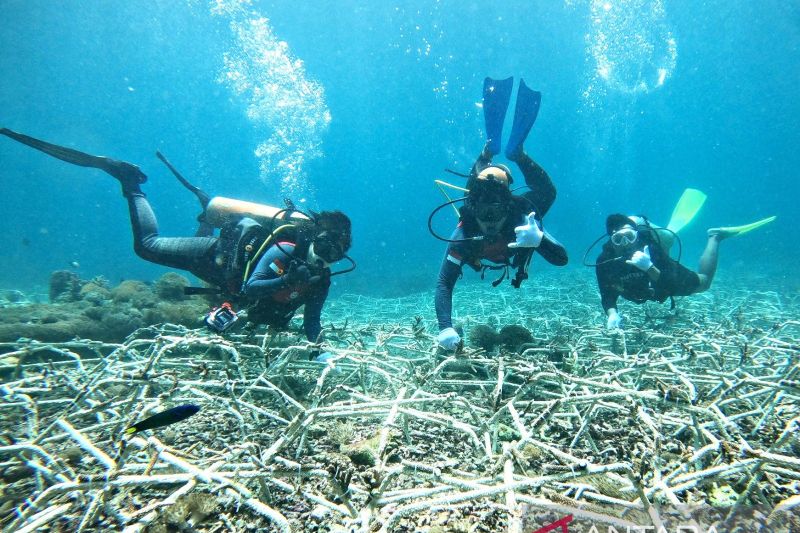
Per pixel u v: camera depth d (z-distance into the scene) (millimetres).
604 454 1806
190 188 4781
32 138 3975
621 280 4688
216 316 2809
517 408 2223
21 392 2096
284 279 2922
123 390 2506
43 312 4379
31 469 1688
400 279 15008
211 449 1872
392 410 1685
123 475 1400
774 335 3176
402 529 1364
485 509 1434
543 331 4629
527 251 3477
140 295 4918
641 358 2520
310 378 3084
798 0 31469
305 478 1638
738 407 2129
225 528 1371
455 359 2438
